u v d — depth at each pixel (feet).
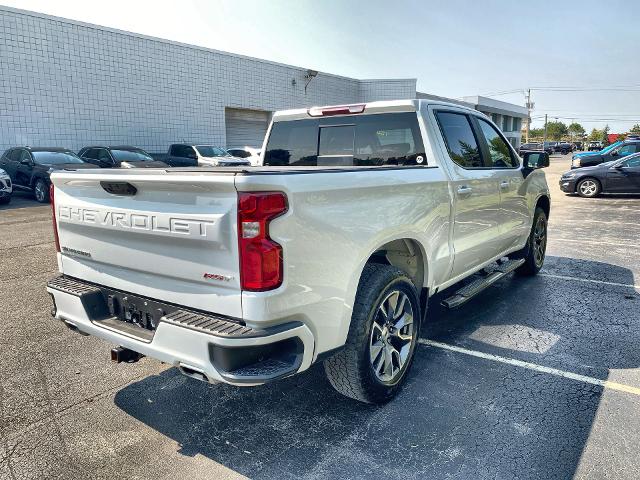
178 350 7.79
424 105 12.50
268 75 75.87
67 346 13.51
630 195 53.36
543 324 15.03
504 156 16.53
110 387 11.31
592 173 51.96
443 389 11.00
